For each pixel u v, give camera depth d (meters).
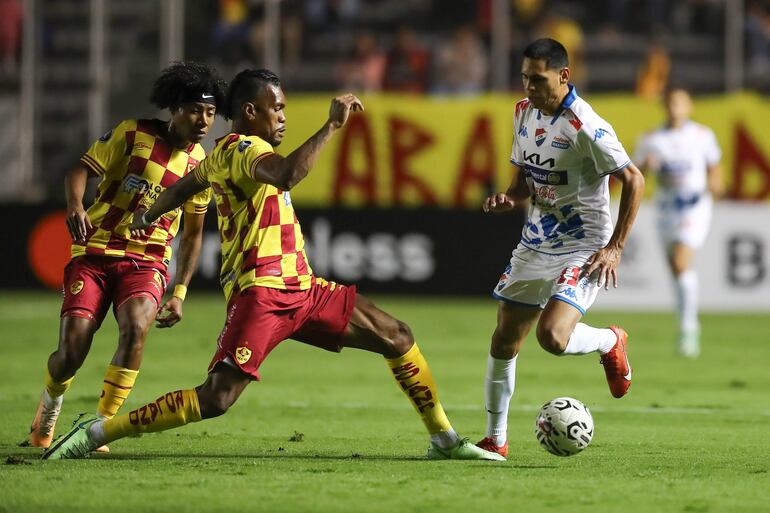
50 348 44.56
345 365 41.28
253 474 20.02
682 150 44.59
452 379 37.28
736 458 22.80
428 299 63.97
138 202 22.61
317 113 63.88
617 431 26.92
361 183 63.91
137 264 22.45
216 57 66.06
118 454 22.34
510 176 63.28
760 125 62.06
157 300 22.33
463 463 21.55
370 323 20.94
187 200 20.91
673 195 44.84
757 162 62.09
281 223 20.30
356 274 62.97
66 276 22.58
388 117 63.69
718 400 33.00
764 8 68.00
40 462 20.86
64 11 67.19
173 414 20.14
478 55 70.12
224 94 22.72
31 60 65.38
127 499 17.81
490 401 22.53
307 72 71.00
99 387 34.12
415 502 17.77
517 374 39.06
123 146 22.61
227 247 20.44
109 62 67.31
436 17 74.88
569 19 73.00
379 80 70.69
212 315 56.94
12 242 65.00
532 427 27.59
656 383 36.88
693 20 72.00
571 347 21.47
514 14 71.94
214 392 19.97
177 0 64.75
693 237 44.88
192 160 23.19
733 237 60.03
